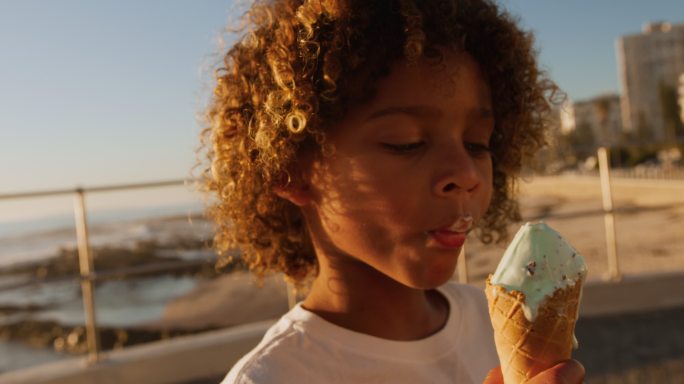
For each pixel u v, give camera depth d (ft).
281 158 3.41
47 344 44.70
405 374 3.37
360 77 3.07
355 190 3.08
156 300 52.42
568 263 2.55
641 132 215.31
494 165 4.46
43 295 68.28
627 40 259.60
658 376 11.57
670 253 29.43
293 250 4.06
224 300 37.04
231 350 12.99
